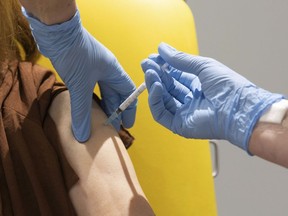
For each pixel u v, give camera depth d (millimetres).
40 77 1317
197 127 1161
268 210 2590
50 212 1177
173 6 1705
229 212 2588
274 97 1073
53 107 1302
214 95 1146
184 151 1639
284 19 2412
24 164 1192
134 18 1645
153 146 1609
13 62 1321
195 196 1640
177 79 1278
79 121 1223
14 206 1169
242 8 2396
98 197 1206
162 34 1655
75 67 1155
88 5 1619
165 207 1605
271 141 1021
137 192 1217
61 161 1244
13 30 1327
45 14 1040
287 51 2445
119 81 1275
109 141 1259
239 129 1076
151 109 1210
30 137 1224
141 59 1619
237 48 2436
